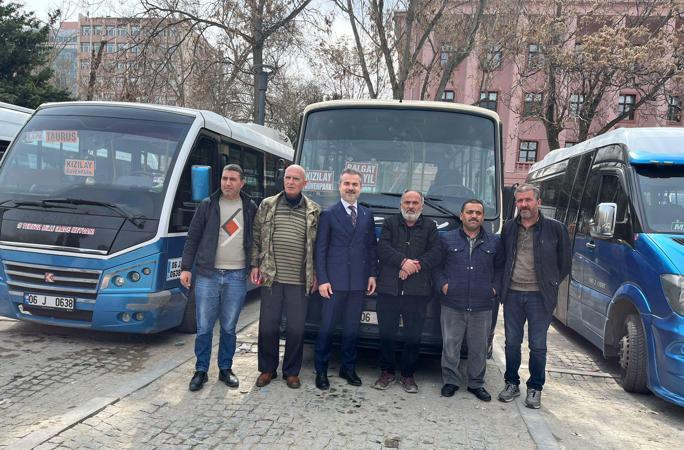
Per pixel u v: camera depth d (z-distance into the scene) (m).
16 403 4.39
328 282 4.93
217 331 7.17
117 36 18.45
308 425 4.27
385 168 5.77
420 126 5.87
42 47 22.44
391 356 5.21
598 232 6.17
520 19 22.12
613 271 6.23
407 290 4.93
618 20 23.84
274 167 10.79
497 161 5.73
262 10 17.92
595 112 23.09
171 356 5.86
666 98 23.67
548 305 4.81
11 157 6.53
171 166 6.38
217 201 4.98
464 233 4.96
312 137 6.01
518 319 4.96
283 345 6.56
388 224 5.02
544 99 24.05
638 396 5.61
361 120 5.96
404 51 17.36
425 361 6.25
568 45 23.91
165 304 6.00
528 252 4.89
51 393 4.64
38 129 6.63
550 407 5.07
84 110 6.76
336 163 5.86
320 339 5.06
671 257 5.18
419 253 4.93
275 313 5.00
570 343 7.96
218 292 5.00
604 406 5.24
